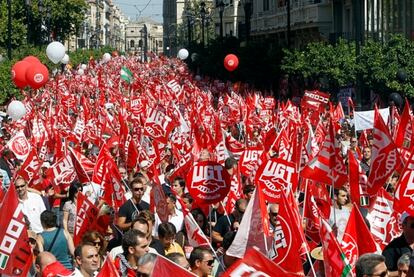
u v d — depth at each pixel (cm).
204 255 1673
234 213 2283
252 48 8762
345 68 6738
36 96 7525
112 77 12375
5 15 11231
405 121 2969
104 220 2127
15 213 1614
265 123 4906
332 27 10225
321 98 4878
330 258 1472
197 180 2262
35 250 2038
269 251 1619
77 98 7700
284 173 2180
